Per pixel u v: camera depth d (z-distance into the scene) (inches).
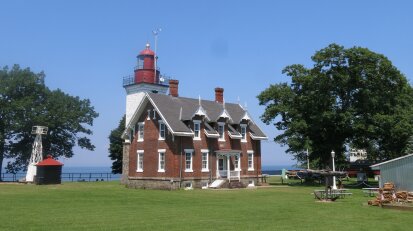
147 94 1935.3
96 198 1283.2
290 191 1667.1
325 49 2047.2
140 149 1979.6
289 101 2239.2
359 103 2049.7
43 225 717.9
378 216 866.1
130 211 937.5
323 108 2100.1
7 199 1225.4
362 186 2018.9
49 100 2891.2
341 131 2110.0
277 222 770.8
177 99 2034.9
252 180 2124.8
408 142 2167.8
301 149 2174.0
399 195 1099.9
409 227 722.8
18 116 2736.2
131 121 2017.7
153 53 2425.0
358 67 1968.5
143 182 1924.2
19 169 2861.7
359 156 3225.9
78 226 708.7
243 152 2113.7
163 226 714.2
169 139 1841.8
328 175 1240.8
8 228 684.1
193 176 1871.3
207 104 2149.4
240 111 2266.2
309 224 748.0
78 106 3029.0
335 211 954.1
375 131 1998.0
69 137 3014.3
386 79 1996.8
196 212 921.5
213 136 1950.1
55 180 2183.8
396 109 2101.4
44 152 2864.2
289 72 2252.7
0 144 2711.6
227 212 925.2
